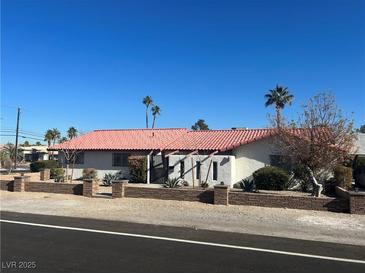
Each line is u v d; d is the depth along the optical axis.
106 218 14.46
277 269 7.89
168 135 36.41
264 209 16.48
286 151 22.52
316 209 16.33
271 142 28.73
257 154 29.41
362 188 28.19
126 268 7.71
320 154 19.98
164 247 9.69
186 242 10.31
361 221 14.09
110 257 8.59
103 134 39.25
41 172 34.94
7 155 59.19
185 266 7.96
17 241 10.12
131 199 19.38
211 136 34.00
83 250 9.20
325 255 9.17
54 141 99.56
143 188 19.70
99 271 7.46
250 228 12.66
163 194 19.25
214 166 29.69
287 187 26.00
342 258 8.93
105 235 11.13
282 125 21.77
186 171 30.55
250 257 8.83
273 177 25.86
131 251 9.20
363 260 8.80
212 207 17.02
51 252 8.95
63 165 38.31
